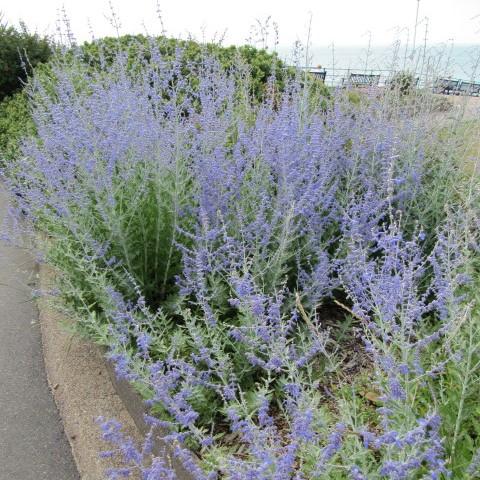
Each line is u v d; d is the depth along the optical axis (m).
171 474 2.25
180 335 2.92
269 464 1.88
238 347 2.89
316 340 2.55
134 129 3.75
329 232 3.92
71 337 3.80
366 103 4.80
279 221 3.55
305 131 3.97
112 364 3.35
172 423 2.49
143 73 4.31
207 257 3.27
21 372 3.80
